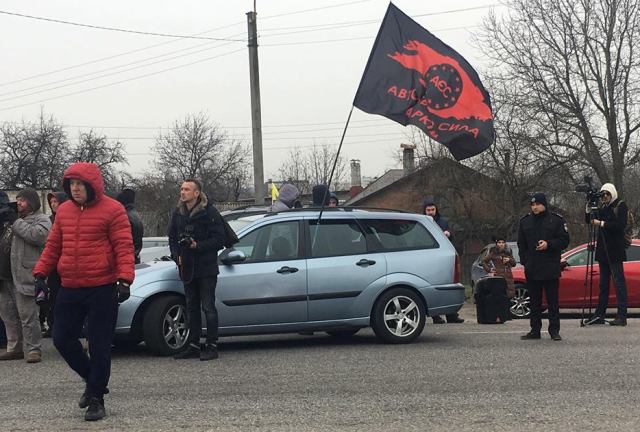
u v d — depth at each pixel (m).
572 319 13.41
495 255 13.55
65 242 5.25
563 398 5.84
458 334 9.77
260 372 7.02
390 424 5.11
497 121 30.64
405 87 10.12
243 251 8.35
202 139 52.31
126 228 5.31
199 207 7.60
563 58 29.58
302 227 8.66
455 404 5.68
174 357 7.86
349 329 8.89
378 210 9.20
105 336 5.27
